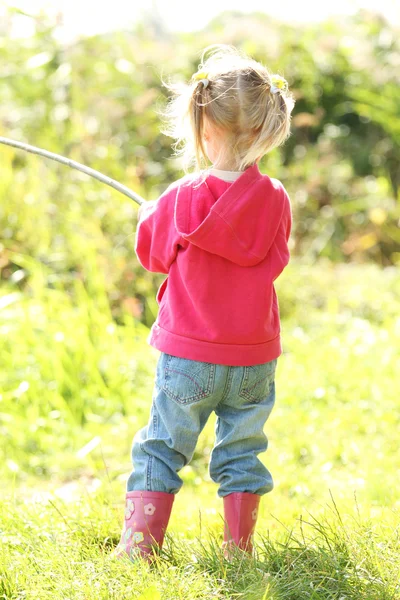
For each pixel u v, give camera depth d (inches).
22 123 419.2
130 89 474.0
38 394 281.0
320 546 153.9
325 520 163.9
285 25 554.6
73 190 374.3
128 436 261.3
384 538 155.6
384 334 342.0
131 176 388.2
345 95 554.3
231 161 150.9
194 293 148.8
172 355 150.9
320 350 327.3
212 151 152.9
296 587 138.4
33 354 294.4
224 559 147.3
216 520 180.1
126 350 311.3
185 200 149.8
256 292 149.9
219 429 159.5
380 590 136.9
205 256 148.6
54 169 382.6
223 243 146.3
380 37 560.7
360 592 137.7
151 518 152.3
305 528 175.0
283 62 532.4
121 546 153.3
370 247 475.2
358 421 261.7
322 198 492.7
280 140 152.9
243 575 140.2
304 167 487.8
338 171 501.0
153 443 154.7
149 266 158.2
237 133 148.8
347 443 245.8
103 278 338.3
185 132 153.9
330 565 144.6
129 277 351.9
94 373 290.5
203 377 149.0
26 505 190.2
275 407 274.1
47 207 362.9
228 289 149.1
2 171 372.8
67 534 169.2
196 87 149.8
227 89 147.3
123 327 339.6
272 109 149.6
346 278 412.5
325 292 398.3
